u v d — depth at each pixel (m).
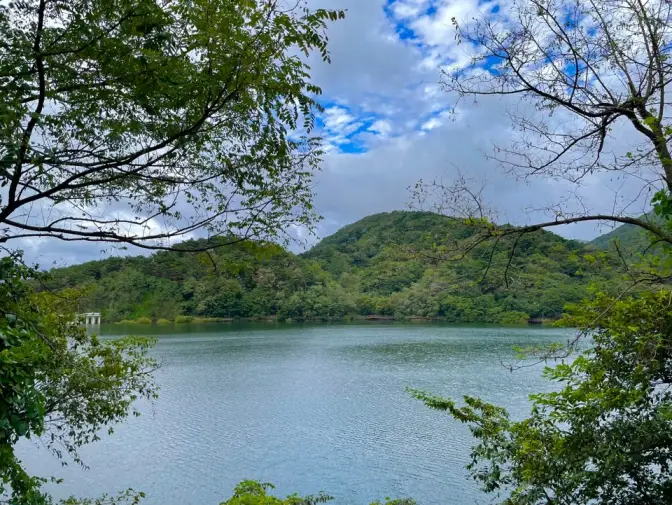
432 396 7.38
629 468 5.55
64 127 5.34
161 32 4.63
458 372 36.56
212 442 20.62
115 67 4.76
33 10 4.56
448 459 18.30
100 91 4.82
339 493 15.46
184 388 32.06
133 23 4.58
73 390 9.66
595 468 6.29
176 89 4.85
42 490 15.67
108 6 4.55
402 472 17.08
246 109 5.26
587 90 5.09
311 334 73.06
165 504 14.84
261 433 21.81
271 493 15.52
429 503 14.59
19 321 5.08
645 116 4.97
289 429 22.41
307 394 29.91
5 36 4.46
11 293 5.62
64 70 4.78
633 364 5.70
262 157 5.66
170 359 45.72
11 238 4.96
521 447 6.26
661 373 5.70
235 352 51.12
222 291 88.75
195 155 5.64
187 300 88.88
